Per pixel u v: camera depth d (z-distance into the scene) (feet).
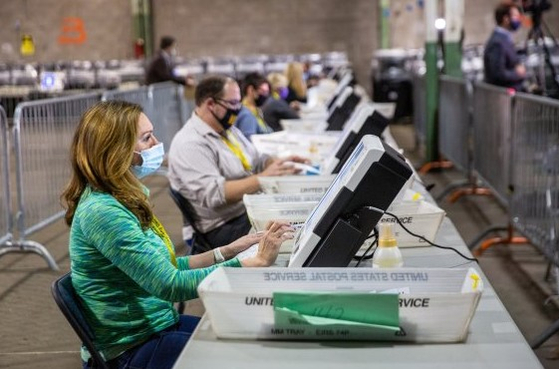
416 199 10.27
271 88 28.30
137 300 8.24
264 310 6.36
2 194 21.67
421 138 38.11
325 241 7.25
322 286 6.55
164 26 63.41
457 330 6.28
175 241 22.13
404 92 51.26
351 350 6.23
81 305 8.16
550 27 60.03
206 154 13.66
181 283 7.80
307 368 5.94
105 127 8.02
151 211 8.25
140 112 8.63
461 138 27.50
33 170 21.26
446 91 30.53
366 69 63.16
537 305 16.39
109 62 57.88
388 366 5.95
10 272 19.27
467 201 26.45
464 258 8.83
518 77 26.50
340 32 63.05
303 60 57.52
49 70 53.98
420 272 6.56
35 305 16.89
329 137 18.63
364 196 7.22
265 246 8.10
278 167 13.33
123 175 8.08
